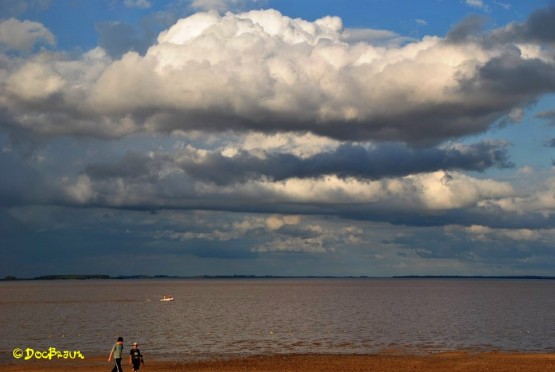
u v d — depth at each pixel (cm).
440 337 8350
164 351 6994
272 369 5562
